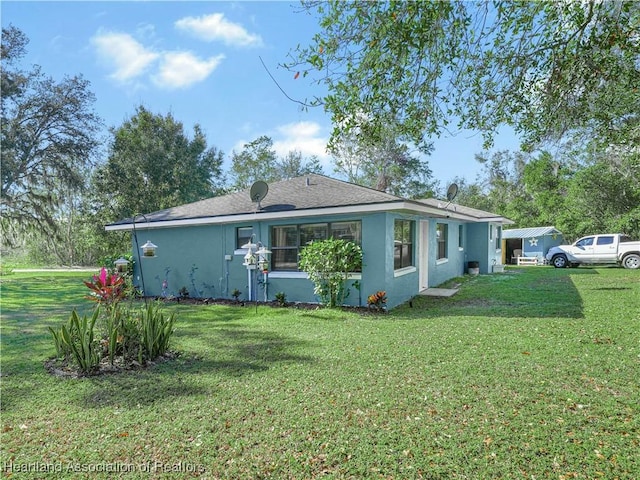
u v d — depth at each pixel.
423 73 4.25
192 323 8.14
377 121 4.55
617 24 3.67
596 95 4.78
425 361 5.11
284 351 5.80
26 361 5.59
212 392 4.30
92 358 5.05
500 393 4.01
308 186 11.81
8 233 23.22
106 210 28.11
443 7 3.71
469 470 2.77
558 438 3.13
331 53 4.07
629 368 4.63
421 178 33.75
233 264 11.41
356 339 6.36
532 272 17.47
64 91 22.83
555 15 3.99
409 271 10.84
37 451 3.19
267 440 3.25
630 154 8.62
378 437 3.23
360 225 9.50
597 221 24.16
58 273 24.23
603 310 8.06
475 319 7.69
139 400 4.14
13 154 20.59
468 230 18.28
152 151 30.03
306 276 10.18
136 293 12.17
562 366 4.76
